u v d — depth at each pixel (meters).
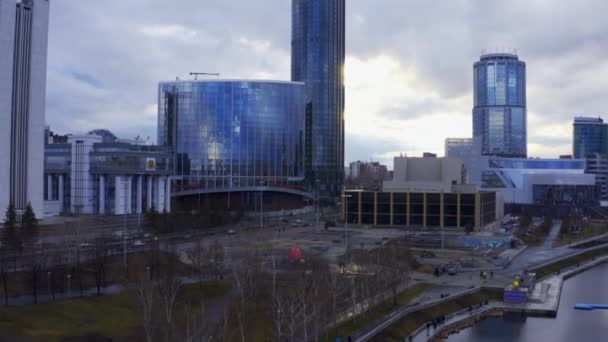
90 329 116.31
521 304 169.50
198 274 173.12
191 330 117.00
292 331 111.94
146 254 191.75
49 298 136.75
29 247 193.75
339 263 184.75
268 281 159.38
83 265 170.12
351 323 133.38
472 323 155.25
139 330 117.06
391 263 165.38
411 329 141.25
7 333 109.44
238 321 125.94
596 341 141.25
